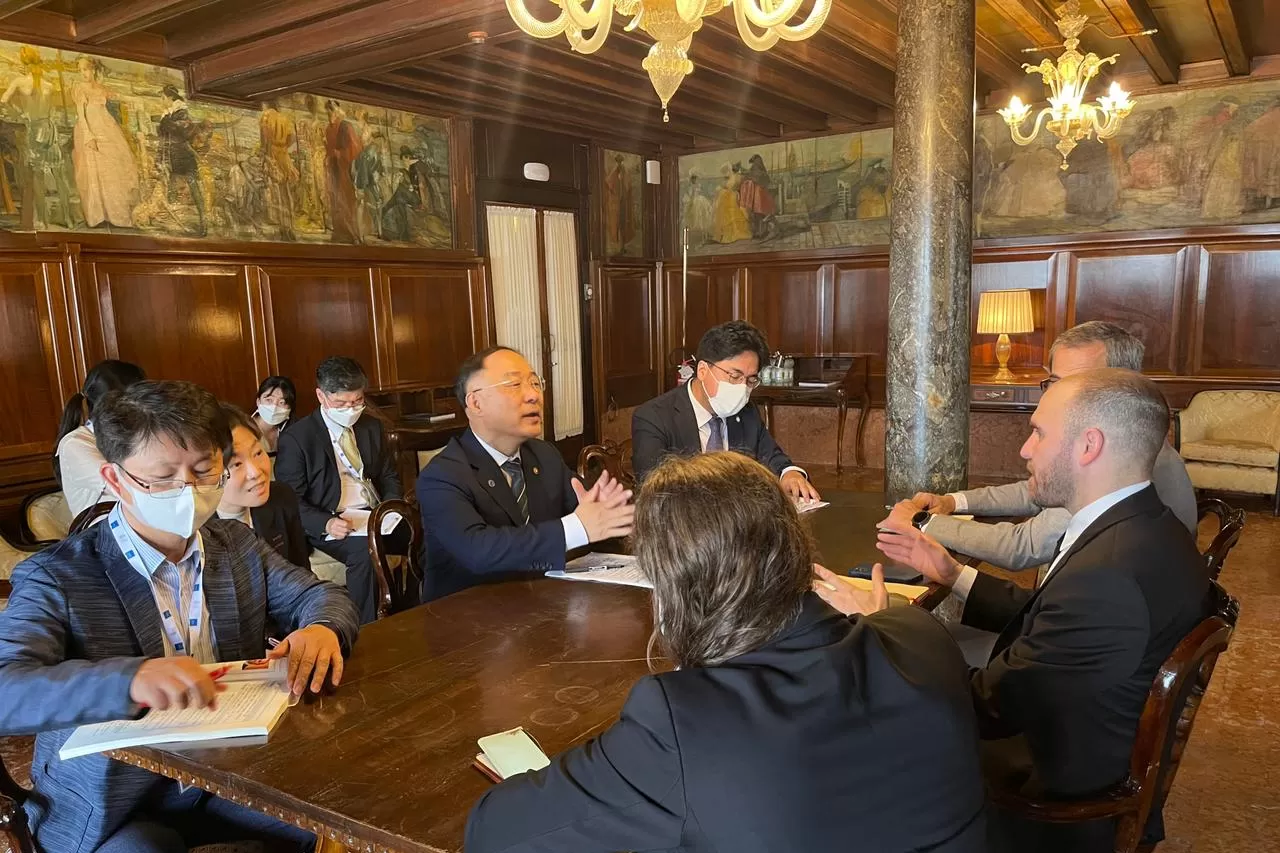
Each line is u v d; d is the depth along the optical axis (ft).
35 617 5.18
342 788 4.36
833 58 20.15
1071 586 5.13
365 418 14.19
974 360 27.09
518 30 15.12
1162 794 5.43
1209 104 23.20
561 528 7.70
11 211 15.46
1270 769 9.59
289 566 6.71
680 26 9.23
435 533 8.00
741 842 3.10
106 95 16.69
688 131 28.14
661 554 3.55
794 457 29.17
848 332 28.58
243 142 19.15
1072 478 5.74
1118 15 18.13
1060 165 25.13
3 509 15.40
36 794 5.72
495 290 25.45
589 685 5.56
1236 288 23.30
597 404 29.40
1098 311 25.05
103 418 5.23
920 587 7.24
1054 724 5.09
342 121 21.18
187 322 18.28
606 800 3.26
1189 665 4.74
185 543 5.90
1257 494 21.09
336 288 21.25
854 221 28.12
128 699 4.54
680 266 31.19
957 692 3.57
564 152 27.32
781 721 3.17
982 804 3.57
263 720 5.00
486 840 3.52
